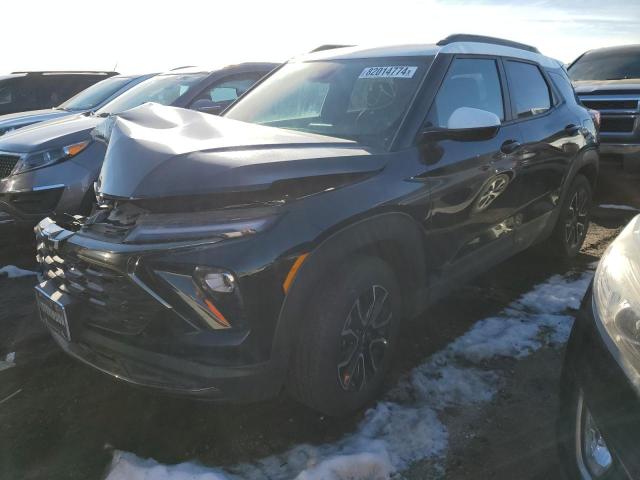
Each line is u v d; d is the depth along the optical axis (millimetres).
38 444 2418
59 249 2361
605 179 7160
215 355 2039
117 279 2121
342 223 2258
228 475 2201
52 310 2430
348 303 2338
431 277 2871
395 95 2984
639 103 6559
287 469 2242
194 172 2121
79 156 4652
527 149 3584
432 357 3082
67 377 2938
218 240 2021
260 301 2047
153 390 2168
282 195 2172
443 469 2248
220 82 5996
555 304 3734
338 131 2961
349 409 2514
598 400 1711
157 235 2070
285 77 3668
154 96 5914
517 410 2621
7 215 4605
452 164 2869
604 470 1659
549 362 3025
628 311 1711
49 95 9836
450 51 3244
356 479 2172
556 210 4176
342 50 3746
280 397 2742
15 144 4625
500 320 3518
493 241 3375
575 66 8695
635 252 1861
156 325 2100
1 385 2863
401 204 2523
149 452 2365
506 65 3732
